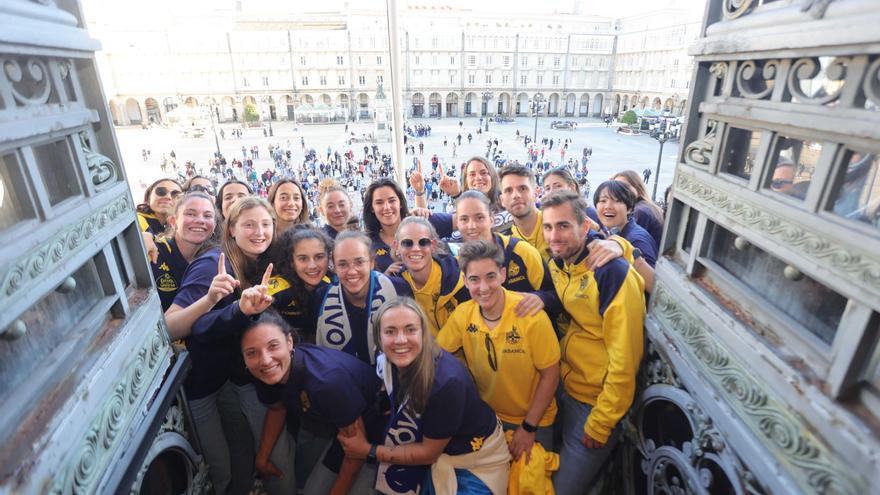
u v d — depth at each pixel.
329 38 47.78
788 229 1.24
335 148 29.06
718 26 1.59
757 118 1.35
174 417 1.99
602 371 2.24
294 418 2.63
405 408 2.08
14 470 0.97
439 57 50.09
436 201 14.41
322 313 2.49
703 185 1.68
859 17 0.97
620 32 50.69
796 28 1.17
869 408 1.03
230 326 2.09
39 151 1.28
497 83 51.50
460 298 2.62
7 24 1.04
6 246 1.01
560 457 2.37
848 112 1.03
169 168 19.88
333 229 3.64
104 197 1.52
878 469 0.94
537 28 52.44
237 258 2.55
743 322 1.43
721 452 1.46
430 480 2.20
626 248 2.27
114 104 42.94
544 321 2.21
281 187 3.56
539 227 3.09
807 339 1.21
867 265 0.98
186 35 44.75
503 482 2.15
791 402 1.19
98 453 1.29
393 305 1.97
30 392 1.11
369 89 49.81
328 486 2.47
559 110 52.66
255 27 50.34
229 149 28.47
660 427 2.04
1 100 1.06
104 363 1.38
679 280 1.82
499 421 2.26
